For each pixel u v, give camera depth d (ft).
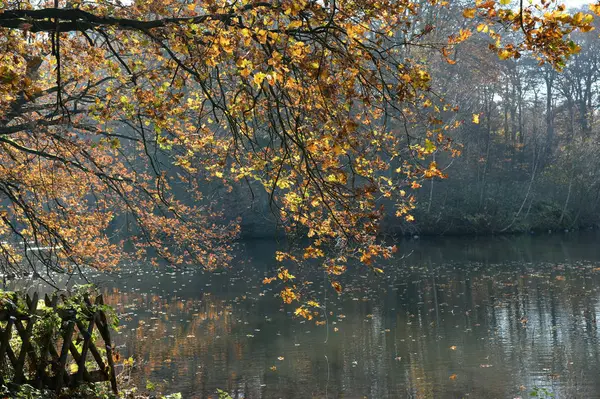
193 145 30.58
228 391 39.63
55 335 25.07
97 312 26.37
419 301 70.79
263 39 19.01
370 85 20.95
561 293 72.18
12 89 20.83
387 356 48.03
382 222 151.74
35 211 42.80
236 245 140.56
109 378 26.84
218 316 63.98
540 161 189.37
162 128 25.16
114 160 48.80
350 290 79.15
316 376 43.11
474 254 118.21
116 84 35.14
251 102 23.07
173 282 88.63
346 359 47.34
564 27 16.49
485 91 171.01
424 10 118.83
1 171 39.45
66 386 25.11
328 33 20.71
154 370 44.24
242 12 20.49
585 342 50.42
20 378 22.99
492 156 186.09
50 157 35.96
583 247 125.39
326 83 20.35
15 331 26.17
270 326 59.00
